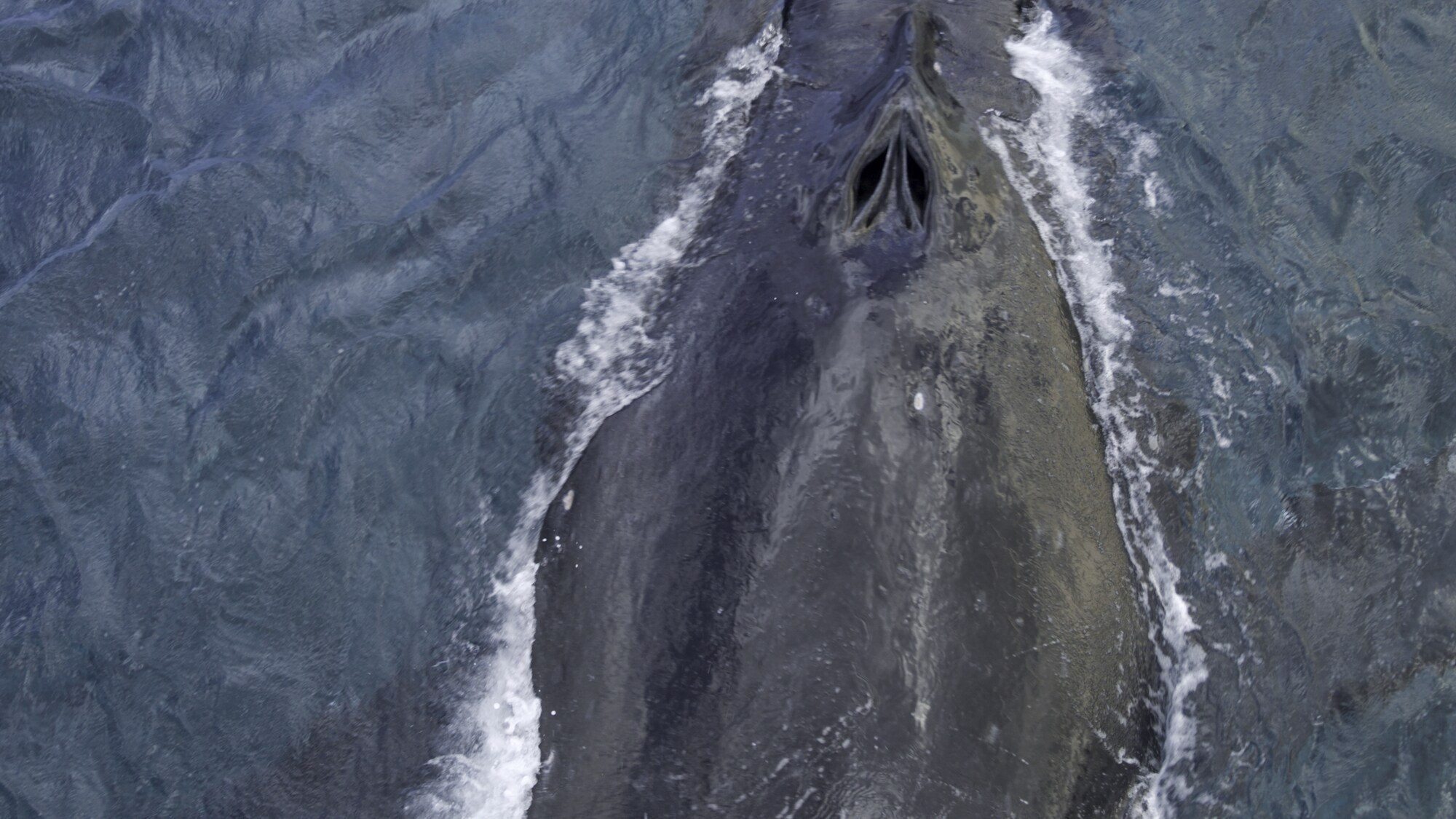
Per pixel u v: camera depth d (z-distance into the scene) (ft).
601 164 74.79
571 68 81.10
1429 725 55.01
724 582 48.03
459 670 55.06
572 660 50.44
